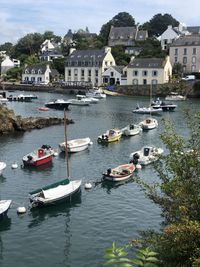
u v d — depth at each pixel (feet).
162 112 326.03
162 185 62.90
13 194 124.47
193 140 67.46
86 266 83.30
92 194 126.21
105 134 212.64
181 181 60.95
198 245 48.62
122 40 642.22
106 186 134.31
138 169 153.17
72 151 181.27
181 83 456.04
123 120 284.41
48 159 161.99
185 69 518.78
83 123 268.21
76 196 123.75
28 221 105.19
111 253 31.65
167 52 550.36
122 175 138.10
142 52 558.56
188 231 47.50
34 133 226.58
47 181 138.51
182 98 411.13
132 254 85.71
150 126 251.39
